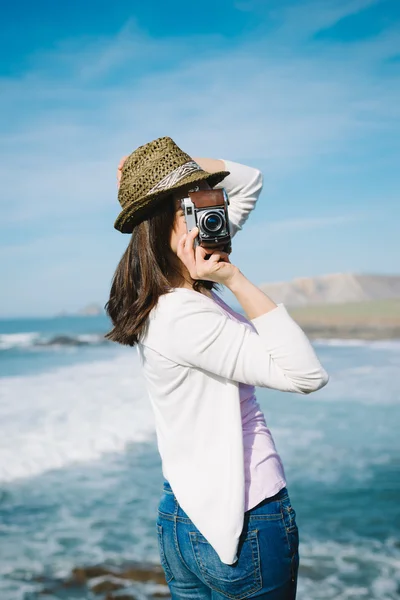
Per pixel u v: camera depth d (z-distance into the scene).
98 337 47.78
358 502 6.26
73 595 4.38
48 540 5.40
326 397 13.77
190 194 1.48
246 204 2.07
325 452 8.39
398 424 10.39
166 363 1.49
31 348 36.66
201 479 1.48
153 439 9.32
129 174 1.60
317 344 40.25
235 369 1.42
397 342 39.84
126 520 5.93
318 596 4.28
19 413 11.30
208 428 1.49
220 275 1.45
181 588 1.63
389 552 5.03
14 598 4.30
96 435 9.47
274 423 10.63
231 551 1.42
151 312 1.51
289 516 1.51
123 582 4.57
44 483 7.15
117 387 15.24
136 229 1.57
